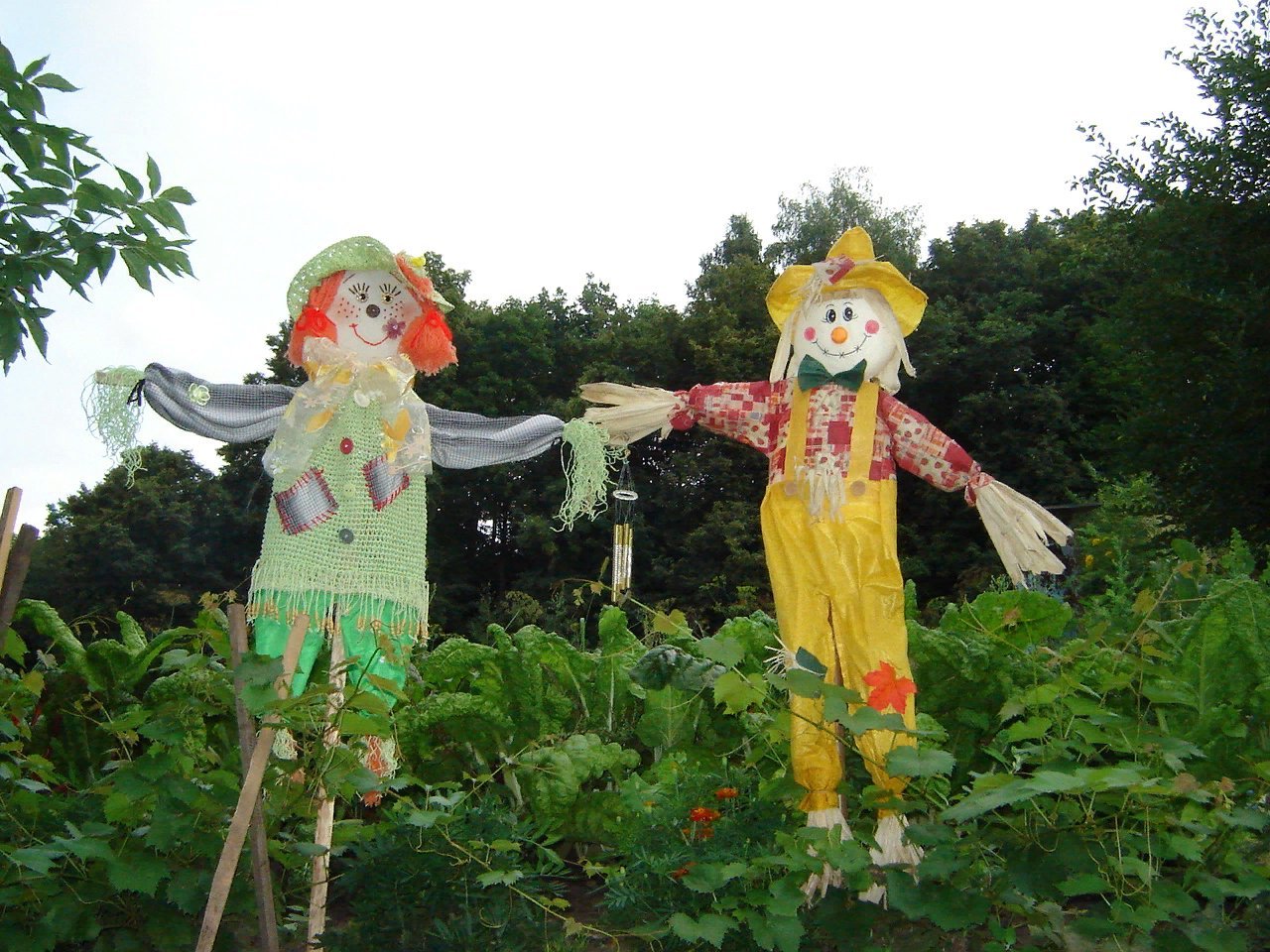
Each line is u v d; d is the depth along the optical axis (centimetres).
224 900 352
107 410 470
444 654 584
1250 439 1105
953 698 546
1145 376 1215
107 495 2180
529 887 415
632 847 438
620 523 514
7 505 378
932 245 2628
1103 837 405
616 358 2342
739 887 405
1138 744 421
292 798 402
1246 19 1247
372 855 405
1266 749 483
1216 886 380
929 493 1961
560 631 1112
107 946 385
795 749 451
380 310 494
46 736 543
